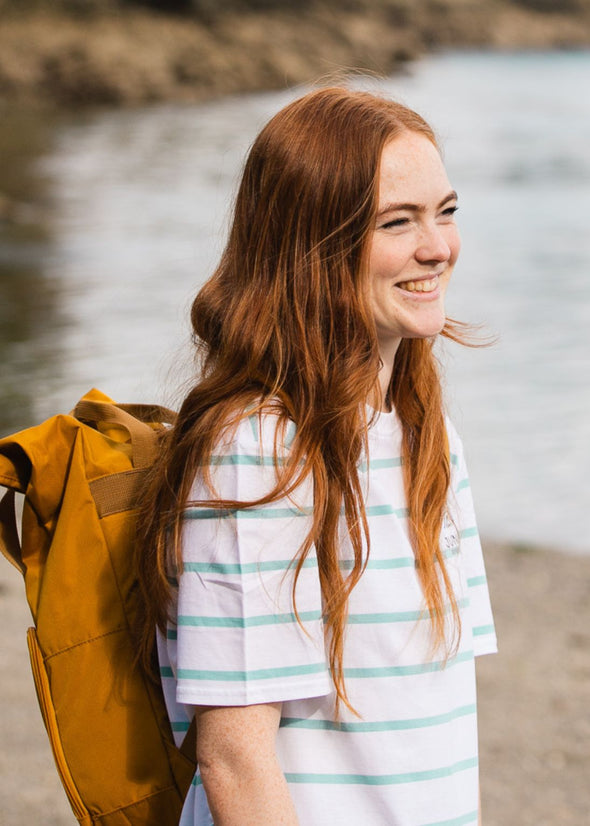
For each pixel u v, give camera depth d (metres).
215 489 1.85
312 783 1.92
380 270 1.99
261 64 56.16
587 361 14.75
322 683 1.86
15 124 43.50
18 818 5.11
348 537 1.93
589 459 11.15
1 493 9.23
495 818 5.48
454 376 14.07
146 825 2.08
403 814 1.92
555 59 86.38
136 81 51.41
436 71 71.56
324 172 1.97
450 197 2.04
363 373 1.95
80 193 28.91
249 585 1.83
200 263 20.89
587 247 23.44
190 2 57.88
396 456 2.09
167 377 2.69
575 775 5.88
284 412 1.92
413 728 1.94
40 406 12.20
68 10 54.50
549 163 36.88
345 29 66.81
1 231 24.00
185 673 1.84
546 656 7.28
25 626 7.22
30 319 16.52
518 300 18.58
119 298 17.97
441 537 2.10
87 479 2.11
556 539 9.37
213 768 1.84
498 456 11.27
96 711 2.07
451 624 2.04
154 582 1.95
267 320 1.97
